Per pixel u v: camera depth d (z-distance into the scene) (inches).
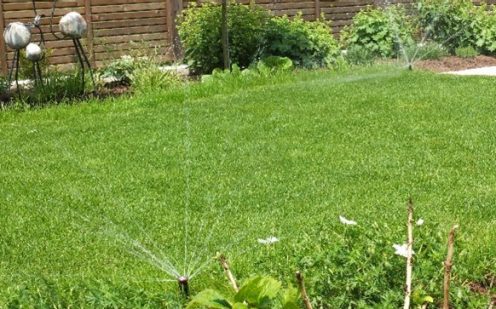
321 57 597.9
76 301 156.6
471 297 149.2
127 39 603.2
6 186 274.7
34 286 170.9
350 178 269.1
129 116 399.2
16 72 475.8
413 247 155.6
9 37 470.3
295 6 689.0
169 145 329.1
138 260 200.2
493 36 666.2
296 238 198.2
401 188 254.4
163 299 149.5
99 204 249.4
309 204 241.4
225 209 240.4
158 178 277.3
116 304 145.9
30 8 564.4
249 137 337.7
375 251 153.6
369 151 305.3
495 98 412.8
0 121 411.5
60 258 205.3
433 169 276.2
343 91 446.3
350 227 164.9
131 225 228.5
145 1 609.0
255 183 266.8
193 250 204.5
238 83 496.4
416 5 676.7
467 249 178.4
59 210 245.0
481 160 287.0
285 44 588.1
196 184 268.4
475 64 615.5
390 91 439.8
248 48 585.6
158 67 546.9
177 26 603.5
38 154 324.2
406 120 360.2
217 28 574.2
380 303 143.0
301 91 452.4
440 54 641.0
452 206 232.4
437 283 149.3
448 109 383.2
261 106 407.8
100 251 209.0
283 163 292.2
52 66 573.6
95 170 293.3
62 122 396.2
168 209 242.2
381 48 640.4
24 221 235.0
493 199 239.0
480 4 750.5
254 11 598.5
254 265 175.3
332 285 146.5
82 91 498.3
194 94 462.6
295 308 112.3
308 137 334.3
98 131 365.1
